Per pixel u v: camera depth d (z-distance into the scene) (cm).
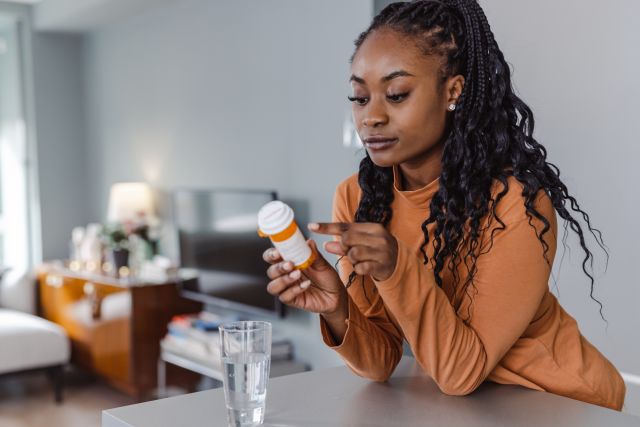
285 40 349
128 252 434
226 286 371
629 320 232
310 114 336
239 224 358
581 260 243
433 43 100
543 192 104
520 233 101
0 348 402
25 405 416
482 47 104
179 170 436
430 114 101
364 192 120
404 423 89
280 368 335
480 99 105
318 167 334
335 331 109
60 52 531
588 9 237
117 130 499
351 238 91
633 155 229
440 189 107
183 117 430
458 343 98
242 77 380
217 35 397
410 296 94
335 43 320
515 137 108
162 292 400
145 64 464
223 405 96
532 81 253
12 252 566
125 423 89
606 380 115
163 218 453
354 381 109
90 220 541
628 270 231
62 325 456
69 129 537
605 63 234
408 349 254
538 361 112
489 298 102
